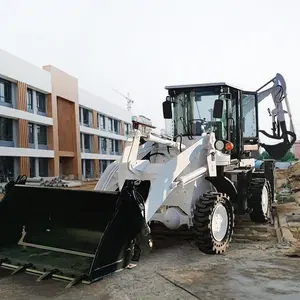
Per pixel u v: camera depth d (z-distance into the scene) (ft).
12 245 18.38
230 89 24.50
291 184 57.82
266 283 15.15
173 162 18.84
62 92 123.95
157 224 25.12
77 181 117.60
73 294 14.35
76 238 17.61
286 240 22.07
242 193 23.80
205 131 23.79
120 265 15.15
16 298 14.10
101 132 163.94
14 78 97.66
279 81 32.50
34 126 110.32
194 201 20.38
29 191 18.60
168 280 15.71
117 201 15.01
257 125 29.50
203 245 19.27
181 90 24.47
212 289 14.58
